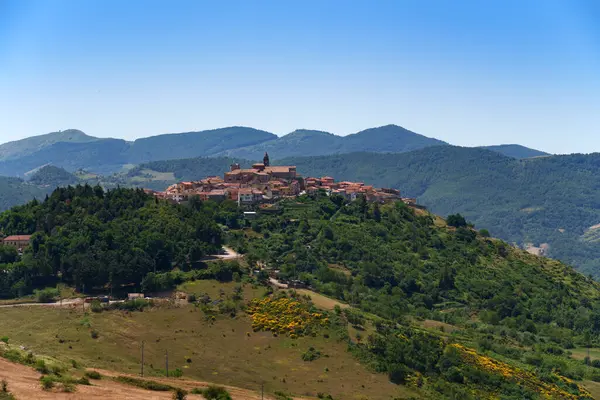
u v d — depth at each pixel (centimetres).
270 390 15250
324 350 17975
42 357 13762
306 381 16150
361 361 17600
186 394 12519
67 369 13188
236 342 18262
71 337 17475
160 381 13900
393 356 18025
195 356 17125
